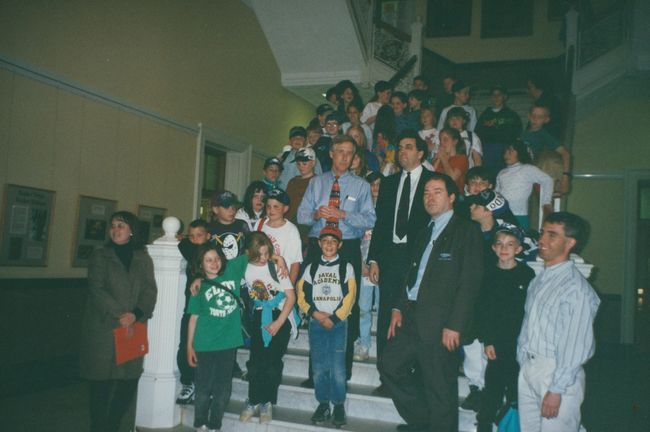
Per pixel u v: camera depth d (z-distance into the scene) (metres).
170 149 7.55
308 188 4.38
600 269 9.45
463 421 3.84
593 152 9.58
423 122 6.70
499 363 3.44
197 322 3.82
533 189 5.36
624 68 8.72
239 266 3.97
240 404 4.36
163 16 7.32
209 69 8.40
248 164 9.49
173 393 4.22
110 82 6.43
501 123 7.24
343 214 4.04
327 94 8.15
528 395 3.05
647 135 9.38
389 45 10.25
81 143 6.03
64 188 5.83
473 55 13.22
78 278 6.00
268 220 4.38
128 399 4.05
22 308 5.35
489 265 3.64
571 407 2.86
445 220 3.51
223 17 8.71
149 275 4.12
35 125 5.45
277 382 3.97
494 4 13.15
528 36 12.85
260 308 3.96
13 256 5.29
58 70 5.70
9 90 5.16
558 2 12.62
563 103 7.51
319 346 3.88
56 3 5.64
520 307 3.43
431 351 3.35
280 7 9.38
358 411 4.08
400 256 3.89
